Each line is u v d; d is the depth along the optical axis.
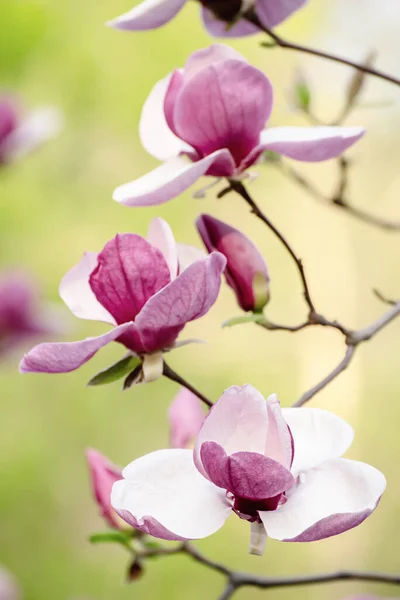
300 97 3.85
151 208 11.75
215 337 12.52
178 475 2.11
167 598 9.76
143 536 3.27
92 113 11.47
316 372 12.73
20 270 6.28
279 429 1.96
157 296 2.20
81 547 10.33
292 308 12.73
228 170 2.54
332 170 9.70
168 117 2.52
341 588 10.35
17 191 11.01
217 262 2.20
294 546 10.39
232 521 10.23
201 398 2.47
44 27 10.54
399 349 13.75
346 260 12.73
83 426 11.17
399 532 11.20
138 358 2.44
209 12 3.08
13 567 9.98
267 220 2.68
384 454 12.84
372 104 3.51
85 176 11.54
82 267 2.48
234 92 2.44
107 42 11.34
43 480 10.47
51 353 2.18
